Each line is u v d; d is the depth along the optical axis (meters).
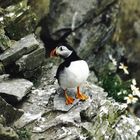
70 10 14.05
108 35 14.74
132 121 11.53
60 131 9.98
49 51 13.85
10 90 10.37
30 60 11.10
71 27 14.04
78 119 10.22
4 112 9.87
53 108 10.45
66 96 10.57
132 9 16.12
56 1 13.98
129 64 16.00
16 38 11.90
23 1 12.27
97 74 14.42
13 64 10.97
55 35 13.94
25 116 10.22
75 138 9.84
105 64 14.66
